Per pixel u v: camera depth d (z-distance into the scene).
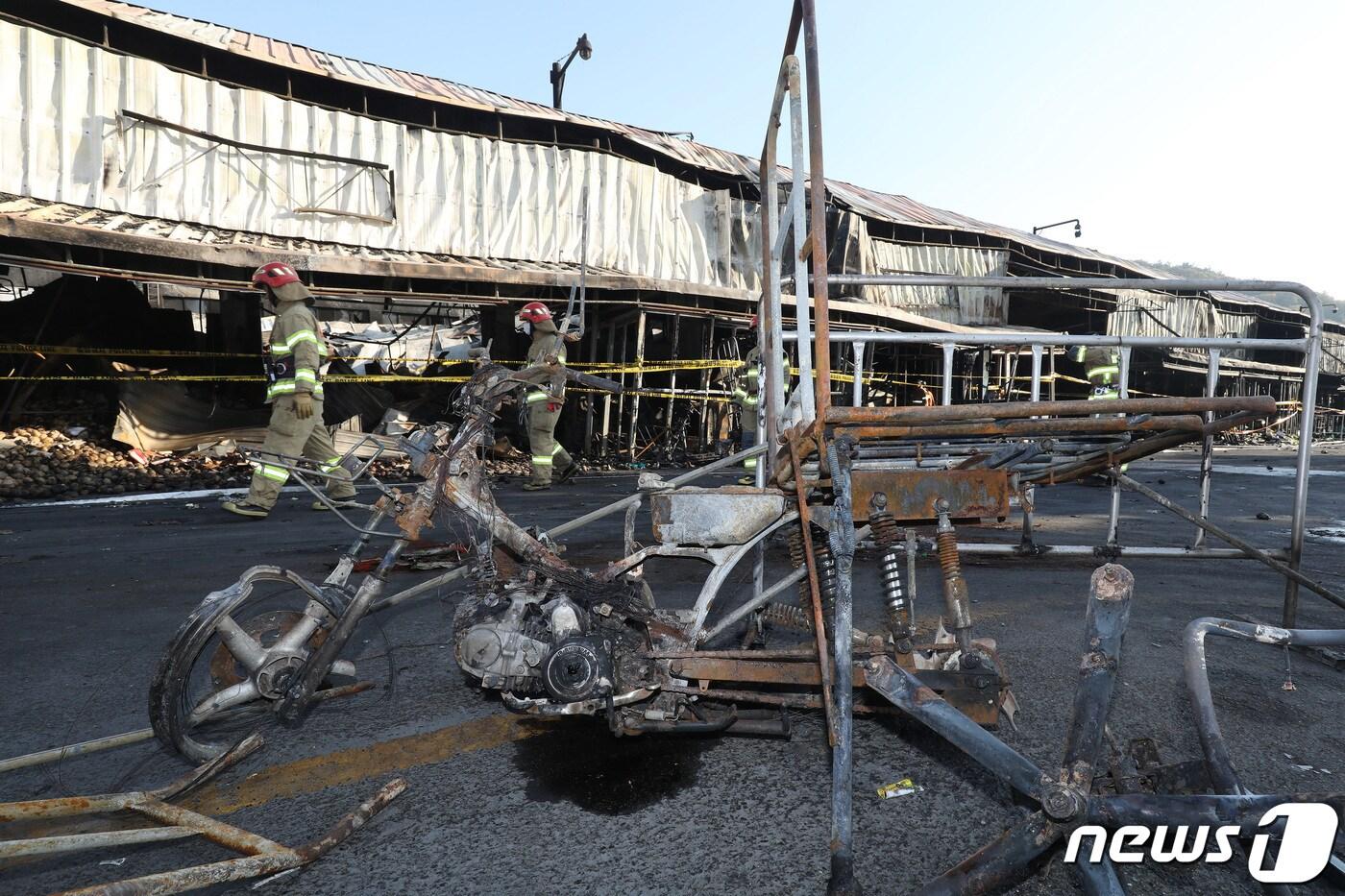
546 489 10.80
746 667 2.65
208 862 2.03
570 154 15.27
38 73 10.83
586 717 2.98
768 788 2.40
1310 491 11.26
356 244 13.43
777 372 3.45
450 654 3.77
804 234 2.71
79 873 1.97
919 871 1.95
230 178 12.39
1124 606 1.69
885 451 2.87
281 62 12.69
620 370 15.46
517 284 13.68
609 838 2.13
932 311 21.58
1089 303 24.39
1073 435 2.62
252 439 12.86
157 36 11.97
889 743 2.70
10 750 2.72
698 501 2.76
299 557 5.96
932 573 5.46
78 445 11.59
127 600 4.75
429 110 14.34
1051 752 2.58
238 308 15.55
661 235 16.42
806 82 2.30
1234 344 3.84
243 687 2.65
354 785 2.46
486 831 2.18
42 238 9.41
